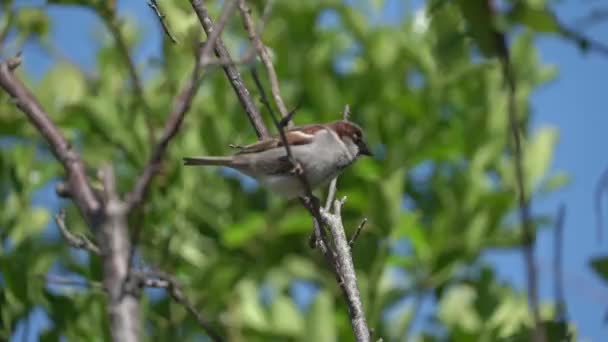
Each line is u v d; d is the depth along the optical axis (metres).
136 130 12.72
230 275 12.48
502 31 6.00
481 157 13.16
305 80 13.66
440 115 13.61
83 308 11.08
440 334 12.85
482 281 12.70
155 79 13.46
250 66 6.36
